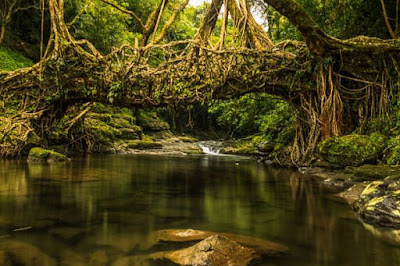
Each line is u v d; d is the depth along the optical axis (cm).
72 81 1243
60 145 1645
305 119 1148
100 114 2089
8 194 625
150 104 1175
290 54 1020
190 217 486
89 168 1097
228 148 2331
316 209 550
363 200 527
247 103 2016
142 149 2166
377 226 448
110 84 1196
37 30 2252
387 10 1169
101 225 430
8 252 326
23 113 1307
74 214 487
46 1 2055
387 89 909
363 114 970
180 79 1118
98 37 2247
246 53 1050
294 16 816
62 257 315
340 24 1279
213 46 1182
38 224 429
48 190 675
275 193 704
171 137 2867
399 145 766
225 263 304
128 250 336
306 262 317
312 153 1073
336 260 324
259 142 1838
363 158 839
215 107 2080
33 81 1293
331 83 938
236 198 643
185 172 1087
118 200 597
